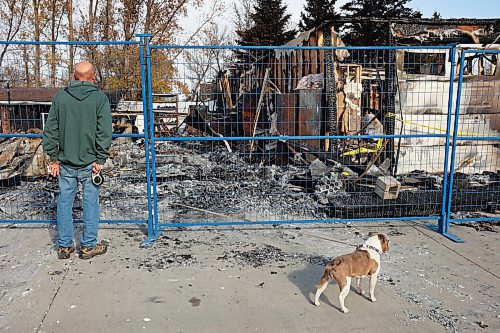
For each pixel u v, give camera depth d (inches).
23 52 240.1
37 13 1165.1
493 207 244.8
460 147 357.4
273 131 450.0
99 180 171.5
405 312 135.3
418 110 347.3
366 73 428.1
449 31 352.8
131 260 174.2
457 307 139.1
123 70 265.6
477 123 357.4
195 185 317.1
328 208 241.4
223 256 179.2
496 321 130.7
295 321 129.5
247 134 509.7
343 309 134.1
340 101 402.0
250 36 1390.3
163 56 312.8
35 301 140.1
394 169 337.4
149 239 197.5
